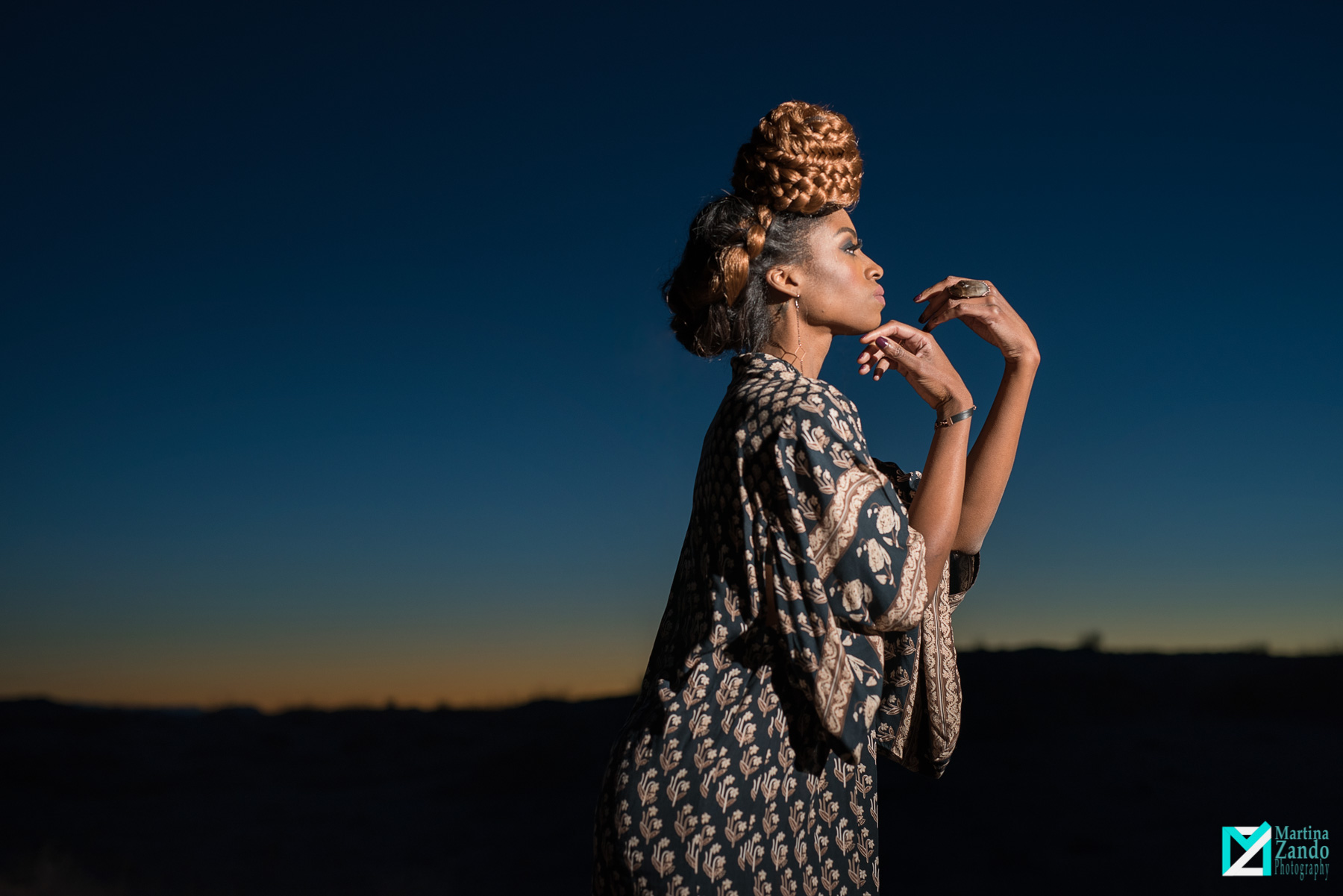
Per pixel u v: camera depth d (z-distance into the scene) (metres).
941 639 1.70
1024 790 8.88
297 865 8.21
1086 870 6.30
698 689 1.39
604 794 1.42
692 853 1.33
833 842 1.41
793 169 1.55
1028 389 1.67
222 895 7.20
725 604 1.39
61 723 18.38
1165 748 10.34
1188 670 15.12
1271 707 12.12
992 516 1.67
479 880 7.70
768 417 1.38
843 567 1.29
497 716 17.91
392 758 15.01
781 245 1.56
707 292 1.59
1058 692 13.85
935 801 8.89
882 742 1.66
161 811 11.38
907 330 1.54
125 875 7.84
